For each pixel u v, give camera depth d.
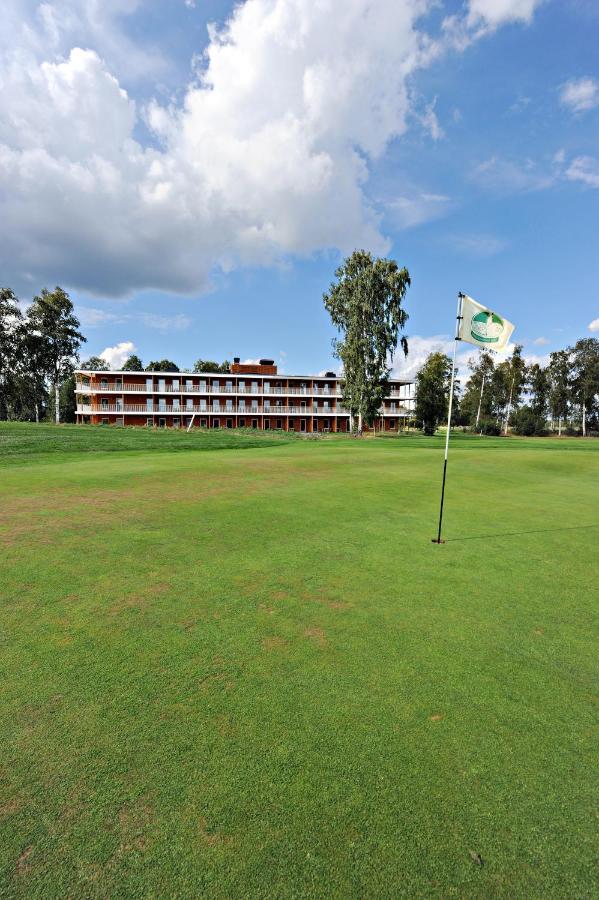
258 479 12.86
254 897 1.93
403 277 43.19
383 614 4.65
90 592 5.06
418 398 63.12
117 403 56.72
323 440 39.09
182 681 3.45
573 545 7.20
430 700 3.28
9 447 20.77
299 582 5.44
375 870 2.06
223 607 4.73
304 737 2.87
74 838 2.19
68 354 56.09
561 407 77.25
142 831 2.23
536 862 2.12
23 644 3.96
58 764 2.62
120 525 7.78
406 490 11.68
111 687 3.36
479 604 4.94
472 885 2.01
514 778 2.59
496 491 12.13
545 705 3.26
